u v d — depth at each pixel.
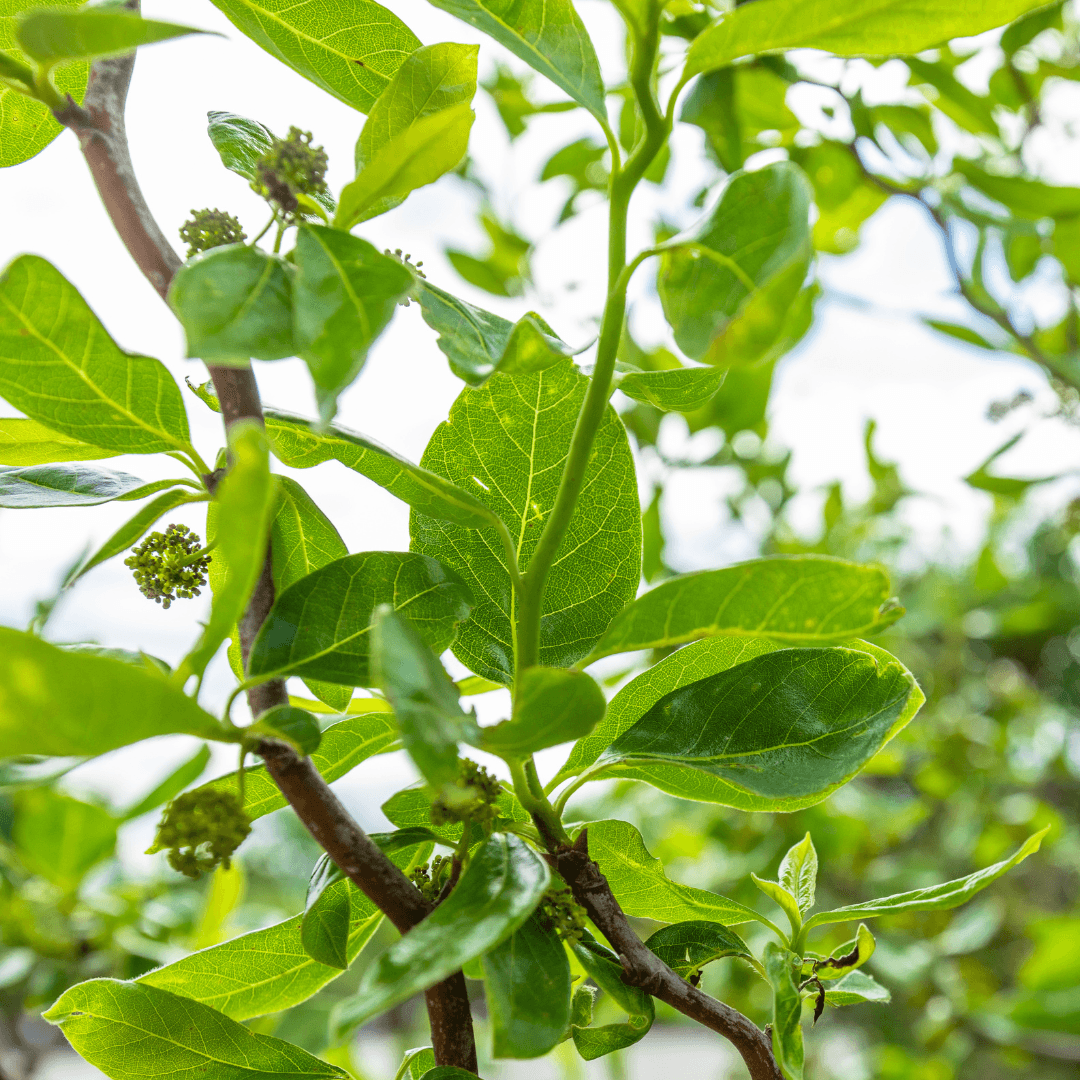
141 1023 0.35
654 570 0.95
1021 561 1.58
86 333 0.32
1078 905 1.42
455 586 0.35
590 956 0.33
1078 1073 1.37
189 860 0.30
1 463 0.36
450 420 0.38
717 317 0.29
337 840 0.31
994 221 0.82
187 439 0.34
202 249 0.34
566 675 0.28
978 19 0.32
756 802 0.37
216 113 0.37
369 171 0.32
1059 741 1.51
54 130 0.40
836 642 0.31
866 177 0.86
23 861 0.84
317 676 0.32
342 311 0.30
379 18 0.38
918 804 1.25
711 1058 1.85
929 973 1.15
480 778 0.32
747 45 0.32
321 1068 0.36
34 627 0.31
